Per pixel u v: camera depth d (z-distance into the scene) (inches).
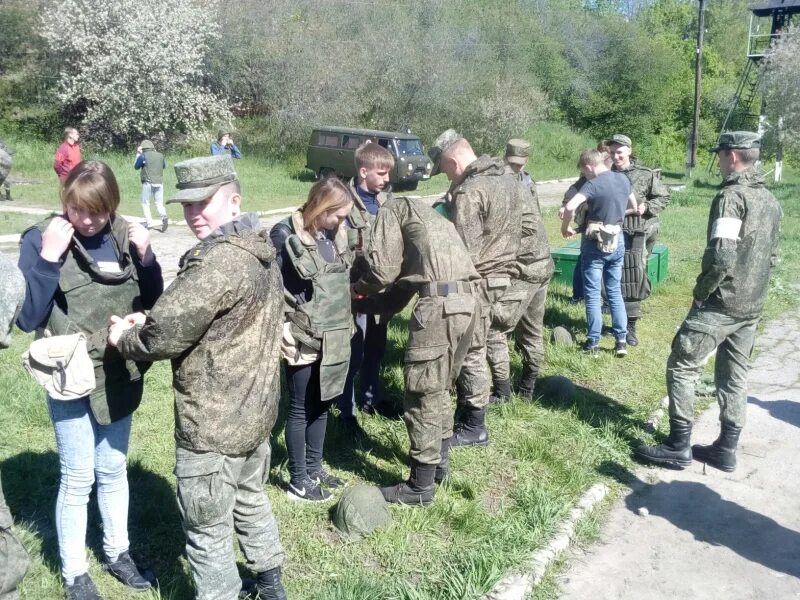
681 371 174.2
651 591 131.0
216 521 102.0
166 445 172.9
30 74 1016.9
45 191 692.7
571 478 164.7
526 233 186.7
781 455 187.2
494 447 180.1
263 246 101.7
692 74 1747.0
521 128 1269.7
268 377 103.3
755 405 220.8
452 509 149.0
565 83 1612.9
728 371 175.8
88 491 116.6
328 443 177.5
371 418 193.3
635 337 269.9
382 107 1163.3
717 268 161.5
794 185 1021.2
